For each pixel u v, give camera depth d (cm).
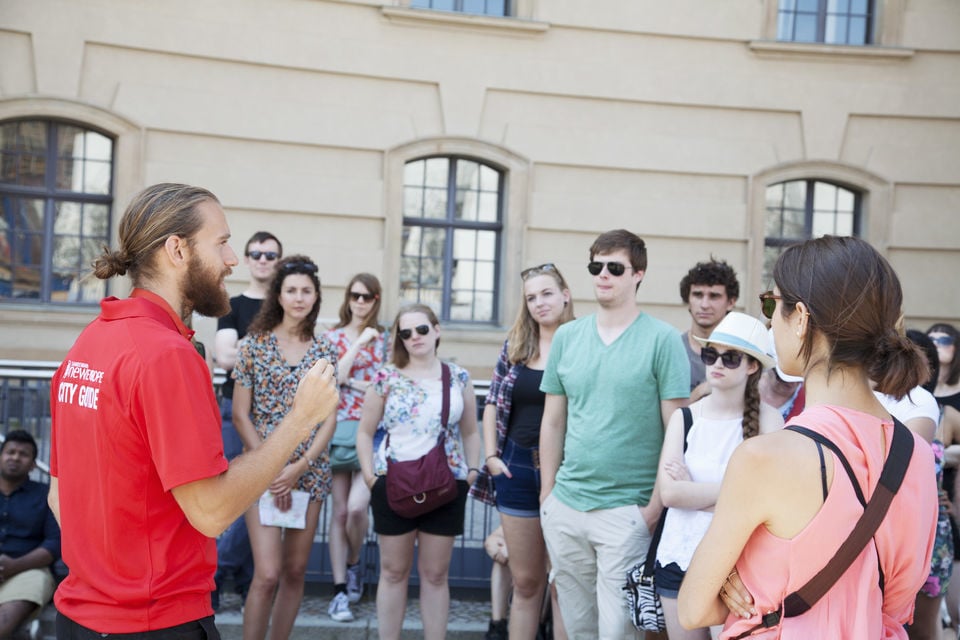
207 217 238
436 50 1090
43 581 473
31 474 607
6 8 948
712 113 1155
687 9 1139
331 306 1071
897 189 1185
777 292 191
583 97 1128
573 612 396
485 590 548
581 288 1134
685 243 1153
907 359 177
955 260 1190
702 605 186
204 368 225
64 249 1030
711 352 344
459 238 1148
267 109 1040
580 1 1119
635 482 374
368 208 1079
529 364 441
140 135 997
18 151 1007
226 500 218
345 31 1062
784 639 176
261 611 417
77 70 974
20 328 996
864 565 175
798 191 1205
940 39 1177
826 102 1168
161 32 999
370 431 453
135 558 222
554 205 1126
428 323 445
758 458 177
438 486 422
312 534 433
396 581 432
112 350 224
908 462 178
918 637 404
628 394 371
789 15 1191
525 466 429
